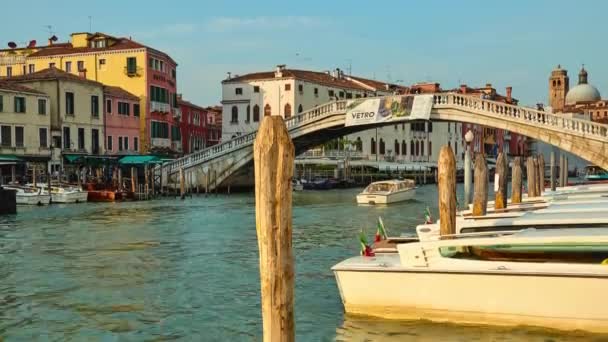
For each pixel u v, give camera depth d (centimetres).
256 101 6172
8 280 1399
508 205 1767
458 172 7700
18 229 2375
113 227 2439
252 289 1296
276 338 578
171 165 4488
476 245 963
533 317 931
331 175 6425
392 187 3956
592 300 897
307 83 6166
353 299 1030
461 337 927
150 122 5209
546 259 930
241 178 4697
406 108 3569
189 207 3428
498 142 8975
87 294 1263
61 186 3884
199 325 1048
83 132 4538
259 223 579
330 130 4059
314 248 1859
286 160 576
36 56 5316
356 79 7325
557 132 3095
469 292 957
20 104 4034
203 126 6656
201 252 1786
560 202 1520
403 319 1002
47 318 1095
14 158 3731
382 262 1034
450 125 8288
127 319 1086
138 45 5144
